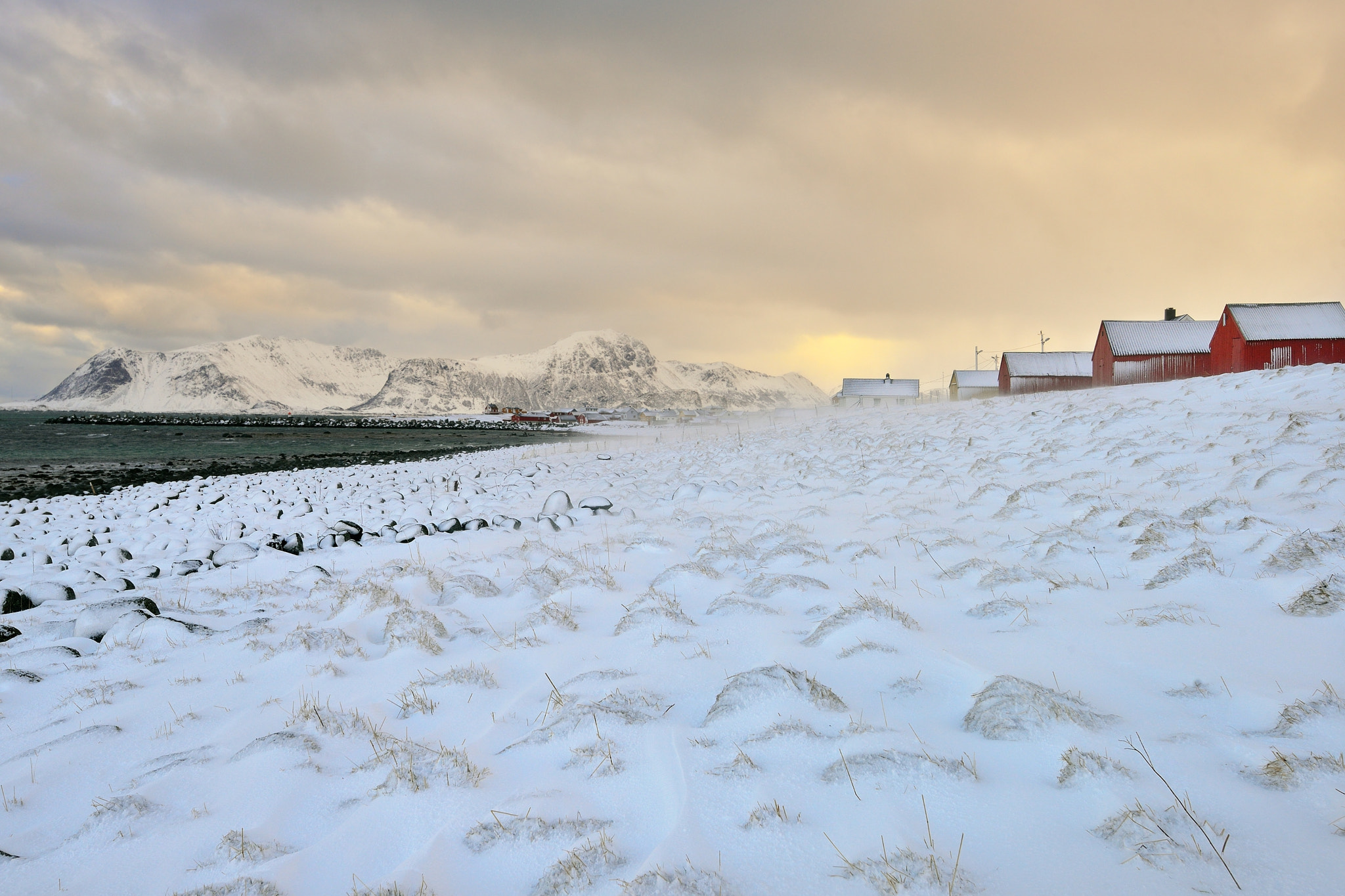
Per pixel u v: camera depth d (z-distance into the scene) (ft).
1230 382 62.39
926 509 34.35
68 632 25.96
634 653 18.95
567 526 41.09
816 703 14.38
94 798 13.97
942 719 13.89
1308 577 17.80
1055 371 203.72
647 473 71.10
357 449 197.77
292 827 12.17
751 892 9.27
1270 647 15.33
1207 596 18.43
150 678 20.51
